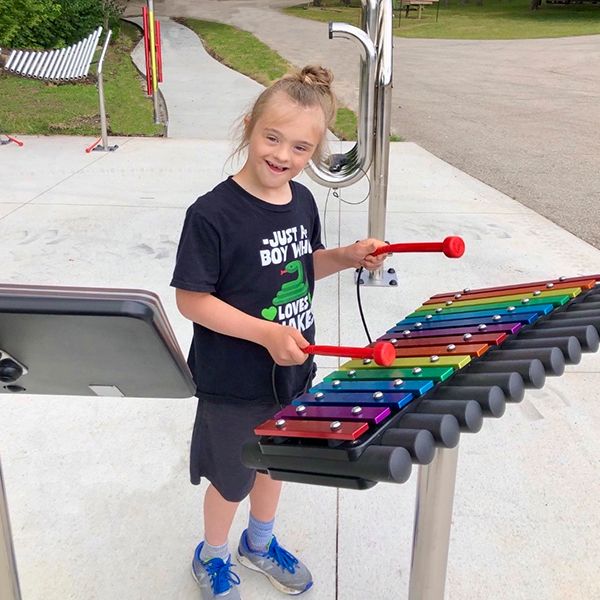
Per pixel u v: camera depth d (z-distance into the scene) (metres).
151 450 2.66
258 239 1.63
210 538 1.94
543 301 1.58
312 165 3.65
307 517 2.33
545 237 5.03
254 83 12.16
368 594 2.03
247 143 1.66
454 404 1.12
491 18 25.89
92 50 7.27
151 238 4.79
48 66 6.84
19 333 0.95
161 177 6.35
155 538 2.22
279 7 28.28
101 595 2.00
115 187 5.99
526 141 8.80
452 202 5.85
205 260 1.58
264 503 1.96
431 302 1.81
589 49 18.03
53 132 8.23
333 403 1.20
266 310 1.68
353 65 14.85
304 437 1.05
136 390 1.14
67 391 1.15
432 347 1.39
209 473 1.81
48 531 2.24
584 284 1.68
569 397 3.03
